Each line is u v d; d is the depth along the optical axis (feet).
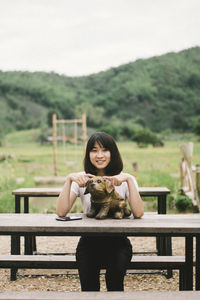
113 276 9.12
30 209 28.43
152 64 434.30
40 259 12.02
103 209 9.40
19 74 431.84
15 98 401.08
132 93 401.49
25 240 14.94
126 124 361.30
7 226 8.73
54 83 429.38
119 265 9.16
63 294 8.20
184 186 33.96
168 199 30.22
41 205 31.27
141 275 14.42
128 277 14.20
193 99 397.60
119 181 9.63
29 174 62.54
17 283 13.60
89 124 375.86
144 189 14.67
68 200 9.78
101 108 394.11
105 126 350.64
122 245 9.68
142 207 9.64
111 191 9.27
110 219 9.41
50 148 219.61
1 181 39.63
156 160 94.12
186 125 381.19
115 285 9.14
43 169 72.90
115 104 397.80
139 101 400.06
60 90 416.05
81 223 8.88
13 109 387.34
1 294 8.26
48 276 14.35
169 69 421.59
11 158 96.48
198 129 334.85
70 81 434.30
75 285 13.37
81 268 9.30
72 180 9.78
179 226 8.60
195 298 7.88
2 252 17.99
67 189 9.80
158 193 14.26
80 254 9.54
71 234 8.79
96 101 402.11
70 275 14.46
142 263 11.62
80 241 9.93
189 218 9.67
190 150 30.09
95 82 426.92
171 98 400.06
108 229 8.52
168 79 412.57
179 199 28.55
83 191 10.29
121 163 10.59
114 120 382.63
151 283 13.51
